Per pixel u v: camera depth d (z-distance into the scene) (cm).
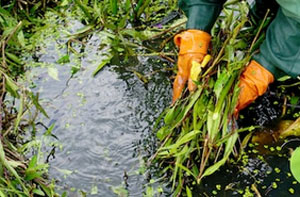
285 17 196
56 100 231
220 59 209
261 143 210
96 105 228
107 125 220
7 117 211
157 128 217
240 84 206
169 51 252
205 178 199
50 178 201
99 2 282
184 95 211
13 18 259
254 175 199
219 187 196
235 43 229
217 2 216
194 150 204
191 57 211
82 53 254
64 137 215
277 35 199
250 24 248
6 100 229
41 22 272
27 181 196
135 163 205
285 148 208
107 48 256
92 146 212
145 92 233
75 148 212
